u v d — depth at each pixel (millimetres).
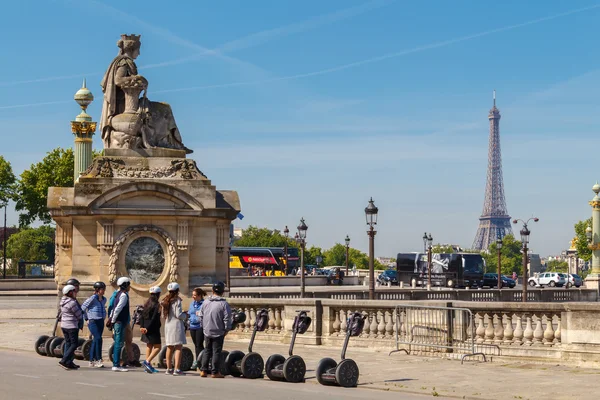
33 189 128250
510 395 23266
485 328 31062
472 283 117250
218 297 27297
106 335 37562
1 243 194000
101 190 37438
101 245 37375
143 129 39094
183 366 28969
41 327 44438
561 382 25141
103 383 25000
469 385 24906
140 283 37594
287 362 26000
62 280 38344
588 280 103125
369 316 34000
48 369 28562
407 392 24141
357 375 25266
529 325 30078
